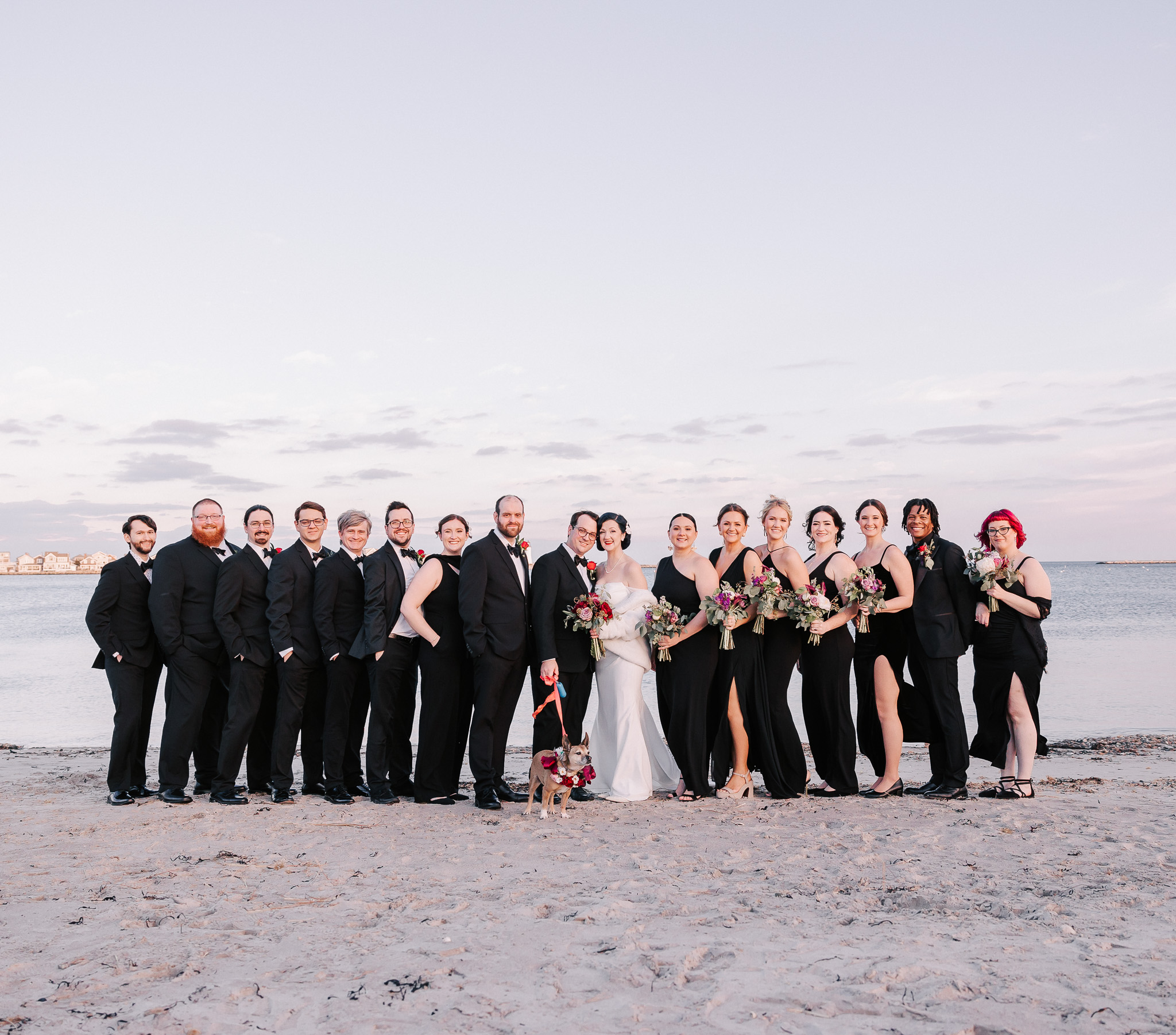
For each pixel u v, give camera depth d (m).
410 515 6.97
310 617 6.86
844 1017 2.98
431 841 5.57
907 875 4.74
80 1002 3.19
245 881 4.72
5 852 5.33
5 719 14.91
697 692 6.88
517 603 6.71
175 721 6.82
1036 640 6.78
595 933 3.87
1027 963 3.43
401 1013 3.07
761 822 6.06
